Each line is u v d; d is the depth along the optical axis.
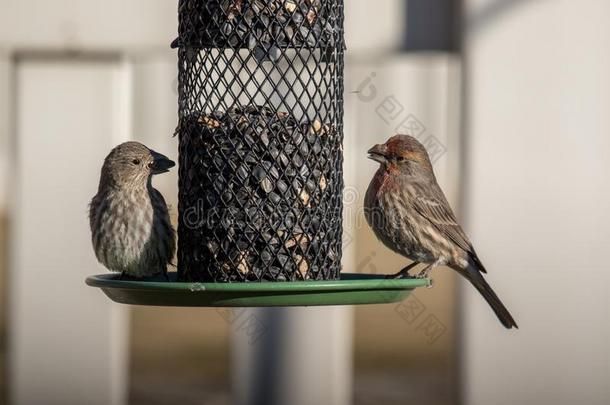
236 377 12.52
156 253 10.60
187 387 17.20
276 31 10.02
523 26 12.16
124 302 9.44
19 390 12.51
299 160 10.09
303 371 12.46
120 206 10.59
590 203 12.16
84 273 12.49
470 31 12.12
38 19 12.39
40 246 12.49
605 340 12.17
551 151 12.17
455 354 12.44
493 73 12.16
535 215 12.16
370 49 12.22
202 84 10.16
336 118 10.41
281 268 10.04
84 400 12.53
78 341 12.53
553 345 12.20
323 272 10.20
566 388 12.20
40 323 12.52
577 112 12.16
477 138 12.17
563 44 12.16
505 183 12.16
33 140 12.44
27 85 12.40
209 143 10.07
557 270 12.18
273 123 10.04
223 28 10.01
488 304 12.27
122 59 12.40
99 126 12.40
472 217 12.19
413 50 12.22
